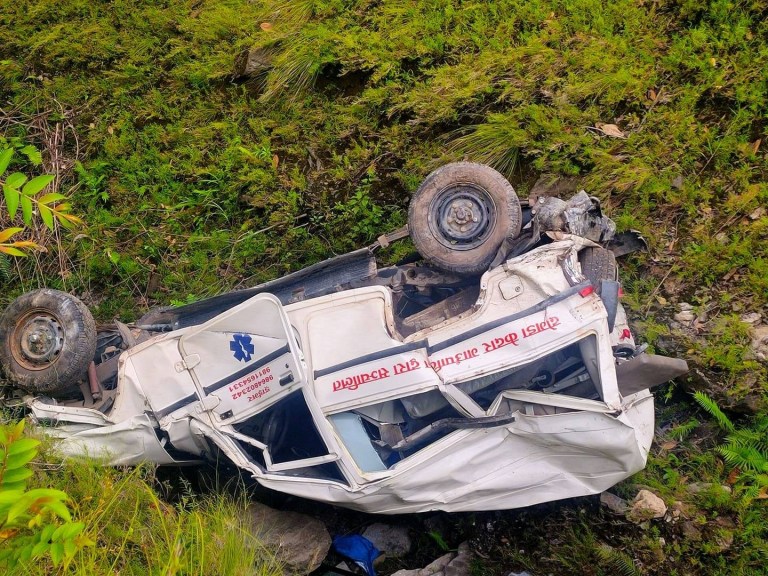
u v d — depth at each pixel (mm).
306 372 4582
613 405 4273
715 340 5211
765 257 5426
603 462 4465
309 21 7246
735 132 5828
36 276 6645
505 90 6262
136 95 7418
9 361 5441
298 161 6715
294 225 6496
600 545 4684
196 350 4879
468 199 5012
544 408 4461
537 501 4586
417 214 5070
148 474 4977
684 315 5410
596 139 6016
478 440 4535
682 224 5723
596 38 6461
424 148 6379
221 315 4777
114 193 6957
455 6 6945
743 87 5863
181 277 6492
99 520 4137
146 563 4160
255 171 6629
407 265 5316
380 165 6449
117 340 5906
